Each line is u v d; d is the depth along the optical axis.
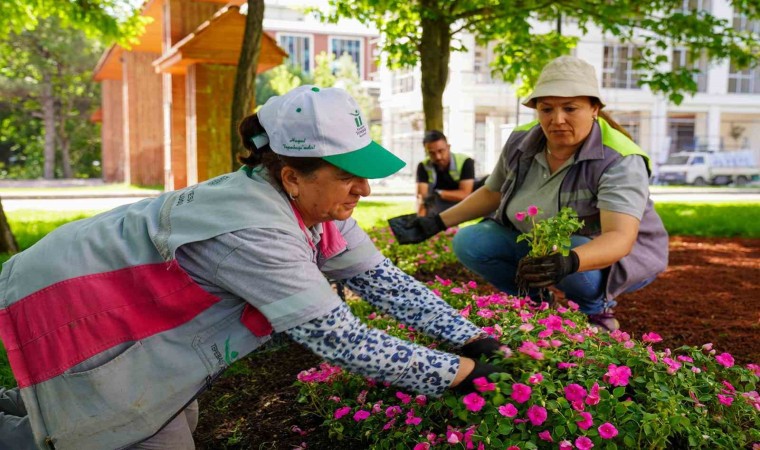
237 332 1.98
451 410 2.31
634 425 2.14
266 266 1.84
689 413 2.20
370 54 35.00
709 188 25.58
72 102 36.62
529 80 9.41
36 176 40.62
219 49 10.56
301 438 2.62
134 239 1.97
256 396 3.09
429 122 8.26
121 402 1.93
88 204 15.00
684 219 10.45
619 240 2.87
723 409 2.36
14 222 9.76
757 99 31.42
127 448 2.04
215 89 10.80
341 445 2.51
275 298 1.86
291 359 3.51
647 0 8.45
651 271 3.30
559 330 2.42
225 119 10.93
